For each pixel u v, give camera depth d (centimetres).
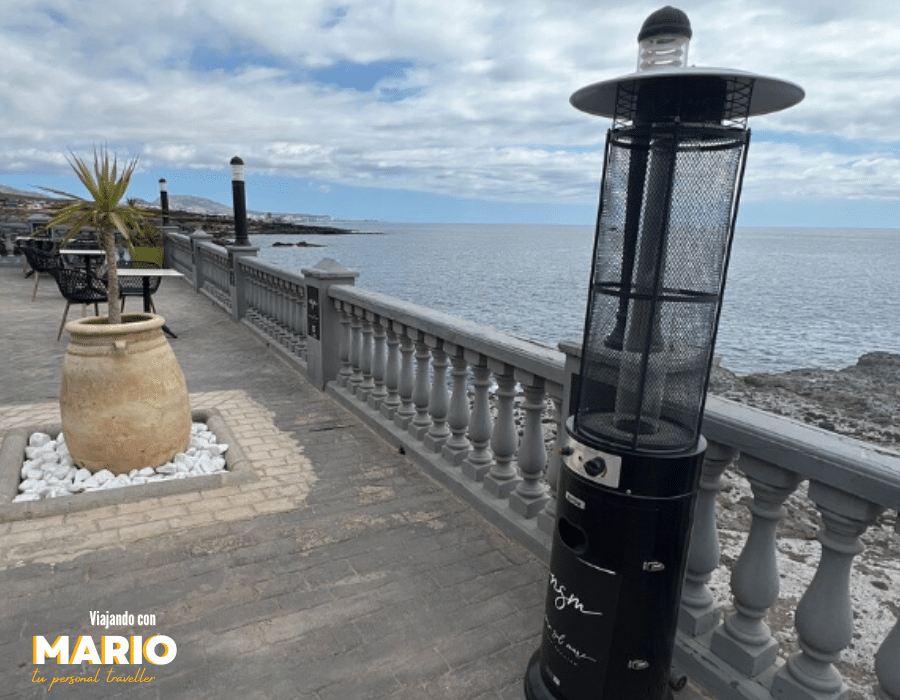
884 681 163
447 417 397
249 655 218
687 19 164
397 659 219
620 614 172
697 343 164
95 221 337
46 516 307
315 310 555
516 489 323
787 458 176
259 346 750
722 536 386
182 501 333
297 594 255
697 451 166
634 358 165
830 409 883
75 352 335
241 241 874
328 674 210
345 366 540
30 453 377
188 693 199
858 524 165
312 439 441
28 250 997
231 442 408
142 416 346
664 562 169
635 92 159
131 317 368
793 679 187
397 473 386
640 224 162
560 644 185
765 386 1030
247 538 299
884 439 742
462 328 351
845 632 175
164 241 1547
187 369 634
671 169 150
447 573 276
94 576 262
